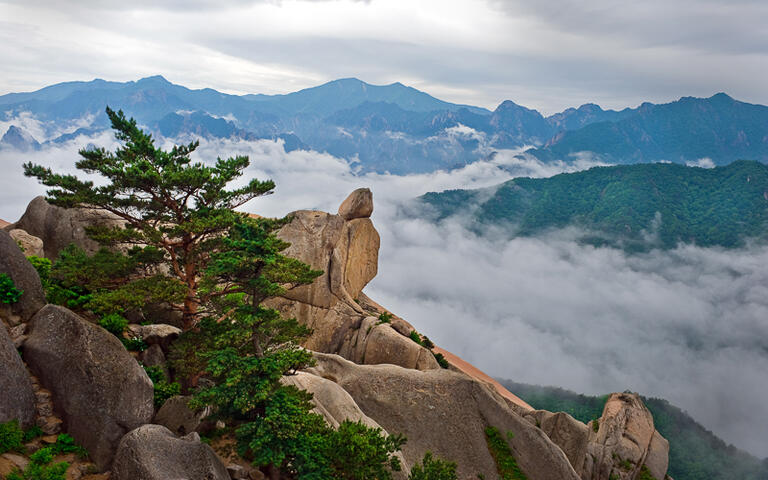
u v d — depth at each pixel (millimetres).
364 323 44844
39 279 22781
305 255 44938
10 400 18453
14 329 20906
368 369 33812
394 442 22469
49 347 20203
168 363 25047
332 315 45062
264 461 19797
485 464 30047
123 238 27203
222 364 20719
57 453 18797
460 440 30766
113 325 25422
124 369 20094
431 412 31625
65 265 26906
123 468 17891
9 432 18078
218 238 28141
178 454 18438
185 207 28141
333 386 29453
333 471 20547
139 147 27406
